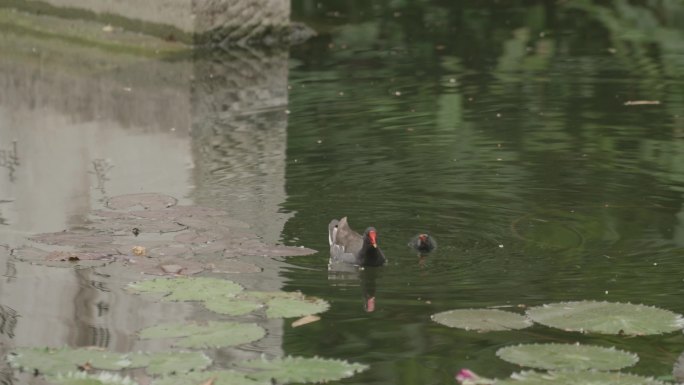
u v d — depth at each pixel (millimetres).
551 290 10258
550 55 21531
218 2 22734
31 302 10133
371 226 12109
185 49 22719
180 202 13031
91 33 24047
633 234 11734
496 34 23688
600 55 21422
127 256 11312
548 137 15578
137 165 14734
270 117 17250
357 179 13828
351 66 21062
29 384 8391
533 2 26812
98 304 10086
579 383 8141
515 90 18656
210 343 9102
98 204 13055
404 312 9844
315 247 11594
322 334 9398
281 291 10336
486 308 9828
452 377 8531
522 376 8273
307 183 13711
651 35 23141
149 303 10094
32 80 20453
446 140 15594
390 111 17391
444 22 25156
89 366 8641
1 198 13422
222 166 14539
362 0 27594
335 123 16719
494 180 13641
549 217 12305
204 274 10812
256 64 21391
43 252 11500
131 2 23375
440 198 13023
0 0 26188
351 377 8578
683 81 19000
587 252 11242
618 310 9578
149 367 8570
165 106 18250
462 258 11172
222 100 18562
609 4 26109
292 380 8359
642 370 8516
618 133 15688
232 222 12328
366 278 10688
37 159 15156
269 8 23172
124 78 20500
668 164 14172
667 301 9945
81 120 17438
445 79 19656
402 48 22625
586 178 13641
